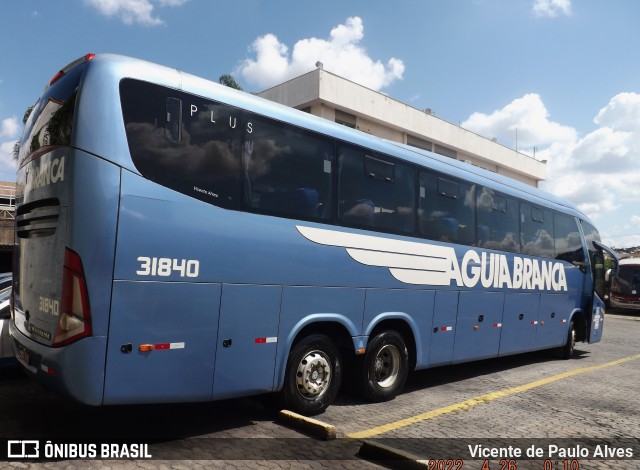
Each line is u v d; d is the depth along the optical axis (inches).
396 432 207.9
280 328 205.5
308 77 834.2
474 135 1179.9
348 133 244.2
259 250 198.7
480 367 377.4
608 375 359.9
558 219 426.6
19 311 195.3
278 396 215.0
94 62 166.4
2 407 213.0
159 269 168.9
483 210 330.0
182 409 224.7
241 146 197.3
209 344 181.8
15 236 213.0
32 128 199.2
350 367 249.8
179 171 177.0
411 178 275.7
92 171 158.1
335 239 229.9
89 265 155.3
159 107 174.9
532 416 242.5
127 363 161.2
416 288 271.9
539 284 386.9
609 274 505.0
